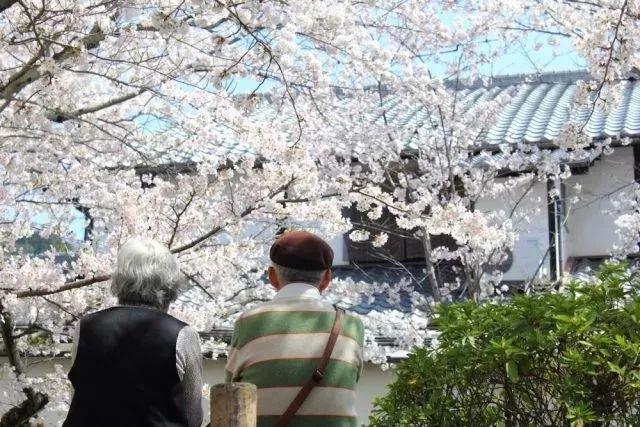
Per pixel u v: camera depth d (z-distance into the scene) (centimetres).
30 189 617
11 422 612
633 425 329
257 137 543
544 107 1135
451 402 369
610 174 984
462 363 362
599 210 997
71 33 568
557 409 349
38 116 573
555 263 938
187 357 276
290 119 686
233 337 309
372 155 801
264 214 586
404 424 377
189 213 576
